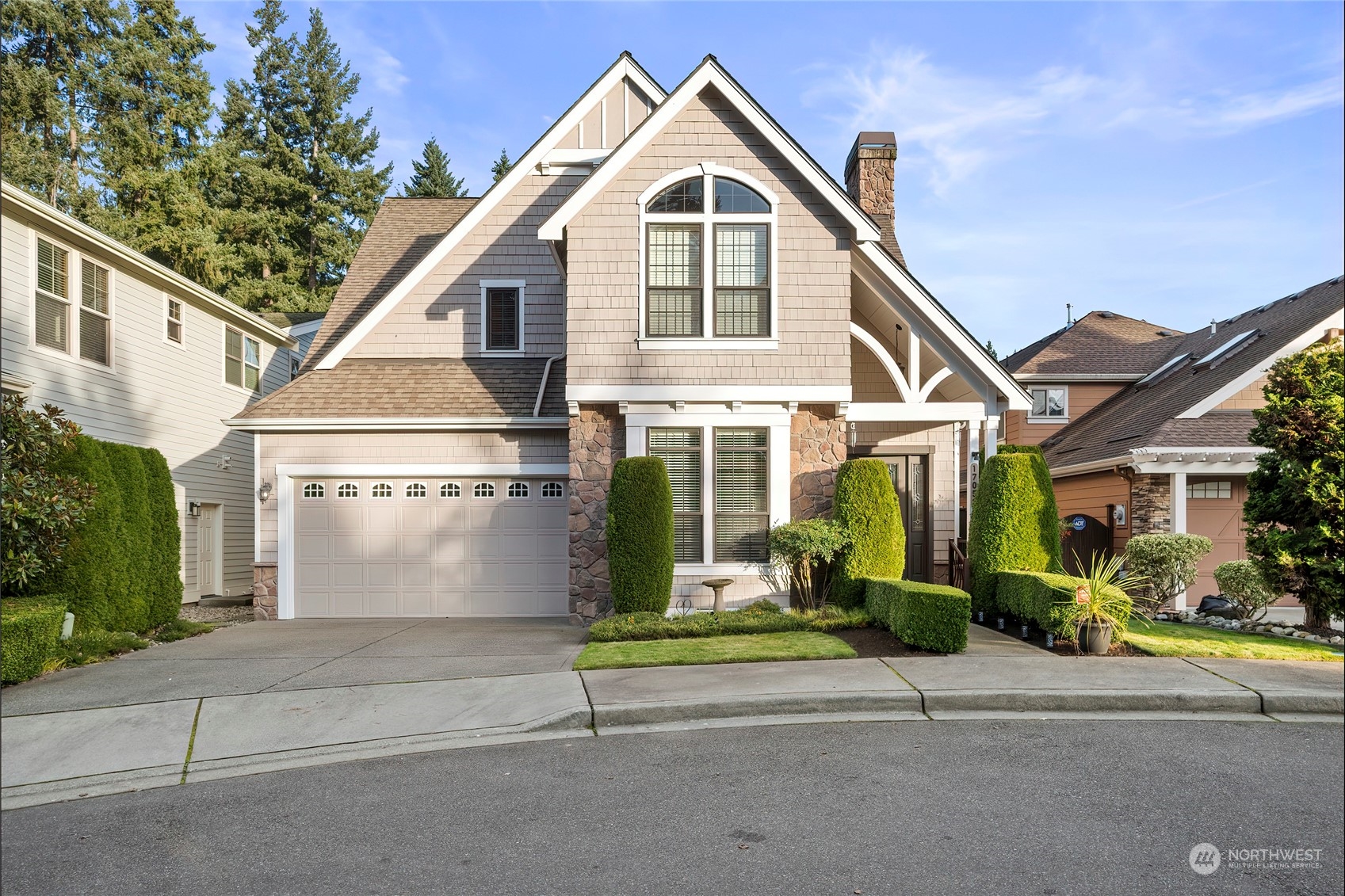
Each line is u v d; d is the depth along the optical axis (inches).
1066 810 186.4
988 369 455.2
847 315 440.5
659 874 159.9
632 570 408.5
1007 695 265.7
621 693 273.6
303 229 1555.1
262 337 767.1
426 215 746.2
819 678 287.6
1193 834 173.9
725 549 442.3
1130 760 217.6
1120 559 362.0
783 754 225.5
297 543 495.8
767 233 442.9
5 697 290.2
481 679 304.7
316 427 487.8
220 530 687.1
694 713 259.6
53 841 182.1
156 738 248.1
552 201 572.1
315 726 256.4
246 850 174.9
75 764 229.3
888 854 166.2
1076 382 824.3
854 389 542.3
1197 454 541.0
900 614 339.0
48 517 357.4
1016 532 400.5
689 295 441.7
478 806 194.9
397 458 495.8
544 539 498.3
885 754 223.9
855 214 432.1
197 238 1163.3
